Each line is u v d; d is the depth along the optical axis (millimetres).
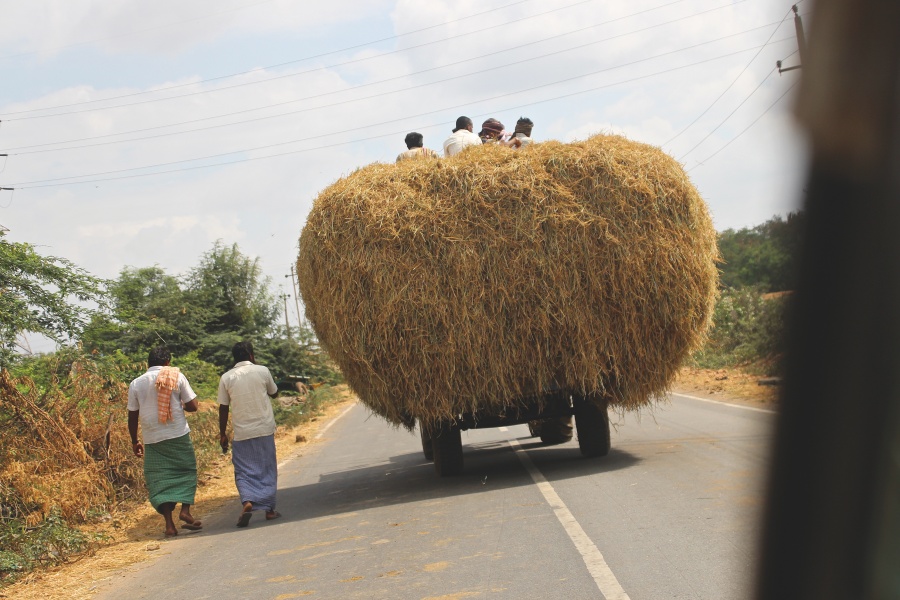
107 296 13328
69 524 9695
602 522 7164
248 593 6301
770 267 27391
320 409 30359
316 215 9508
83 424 11438
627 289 9391
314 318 10219
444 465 10859
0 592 7121
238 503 11250
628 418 15406
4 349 11562
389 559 6805
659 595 5133
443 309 9258
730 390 18844
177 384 9555
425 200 9359
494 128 13023
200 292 35344
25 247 12523
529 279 9305
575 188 9414
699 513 7117
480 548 6770
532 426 13805
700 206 9883
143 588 6906
